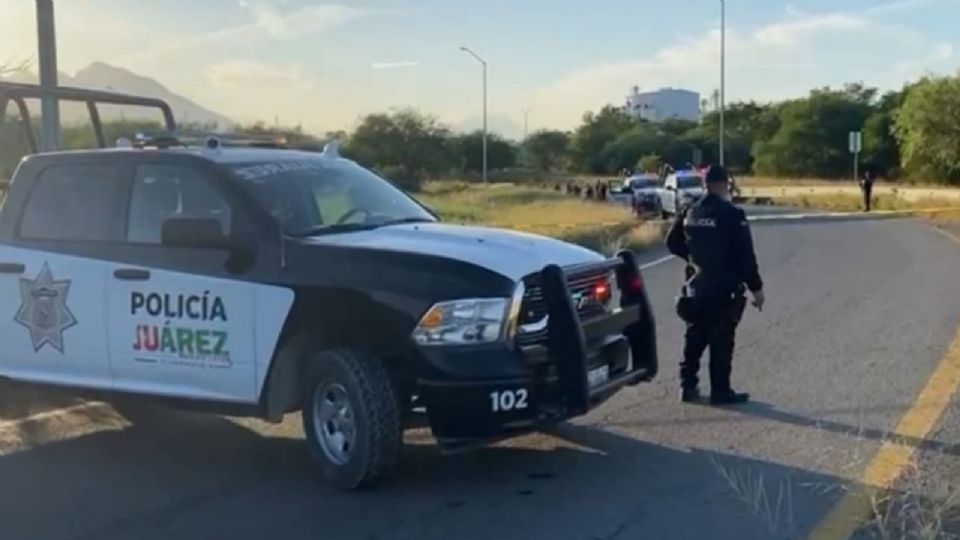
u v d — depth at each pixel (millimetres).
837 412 7844
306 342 6547
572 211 38531
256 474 6727
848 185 73875
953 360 9578
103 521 5891
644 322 7117
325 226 6898
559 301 6191
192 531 5707
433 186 70188
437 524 5727
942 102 63094
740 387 8734
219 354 6668
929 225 32781
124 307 6988
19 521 5902
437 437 6152
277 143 8328
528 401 6074
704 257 8117
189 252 6828
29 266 7367
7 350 7520
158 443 7500
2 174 10406
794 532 5414
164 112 10148
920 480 6156
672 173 47000
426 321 6059
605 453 6941
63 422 8055
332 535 5605
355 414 6156
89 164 7375
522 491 6230
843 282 15961
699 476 6410
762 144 97688
